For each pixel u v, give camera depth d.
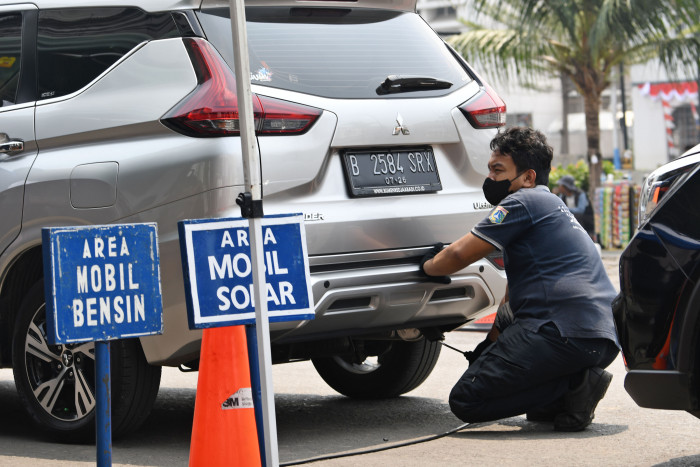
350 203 7.15
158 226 6.84
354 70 7.47
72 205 7.20
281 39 7.31
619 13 26.03
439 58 8.05
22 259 7.70
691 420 7.90
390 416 8.45
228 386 5.73
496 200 7.75
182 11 7.15
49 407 7.52
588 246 7.64
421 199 7.50
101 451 4.99
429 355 8.90
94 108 7.25
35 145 7.47
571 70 30.33
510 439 7.41
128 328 4.99
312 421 8.29
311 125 7.06
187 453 7.16
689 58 28.02
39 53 7.67
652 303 5.89
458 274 7.54
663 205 5.91
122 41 7.34
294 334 7.03
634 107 61.56
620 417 8.09
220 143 6.71
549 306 7.46
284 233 5.70
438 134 7.64
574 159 57.84
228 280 5.48
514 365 7.42
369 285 7.15
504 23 29.30
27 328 7.55
